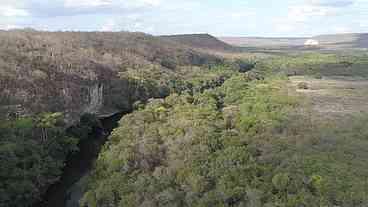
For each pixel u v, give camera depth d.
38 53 110.44
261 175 45.50
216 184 44.72
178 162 52.31
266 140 57.44
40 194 55.72
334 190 39.25
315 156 48.97
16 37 123.69
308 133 60.00
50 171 59.22
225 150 53.06
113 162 57.16
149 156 57.03
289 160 47.94
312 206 37.41
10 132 64.06
